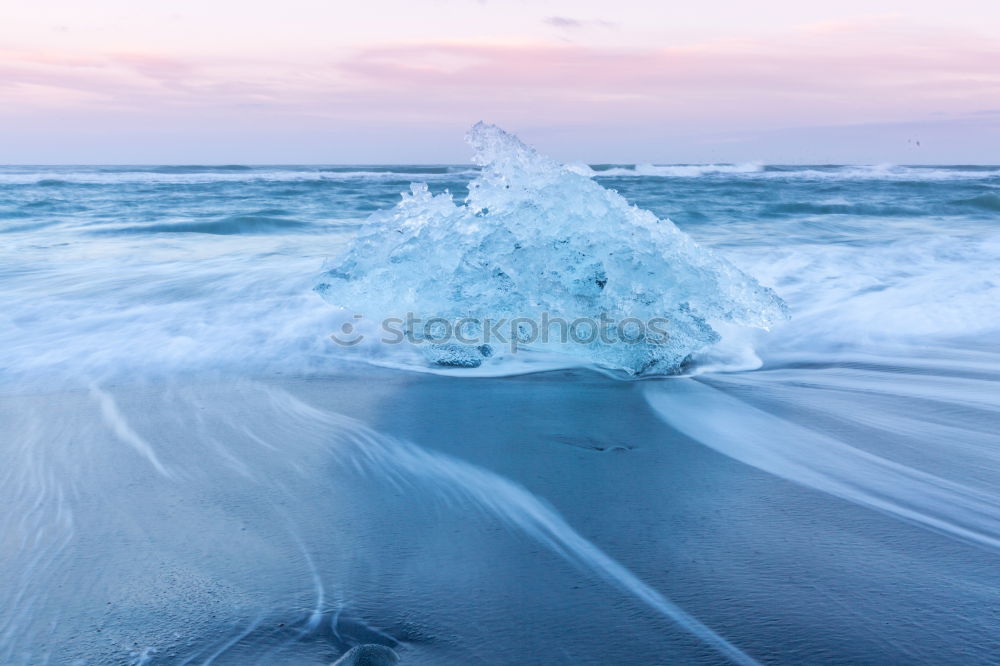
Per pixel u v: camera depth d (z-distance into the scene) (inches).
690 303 159.9
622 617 71.3
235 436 121.9
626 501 98.1
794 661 64.6
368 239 169.8
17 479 103.1
